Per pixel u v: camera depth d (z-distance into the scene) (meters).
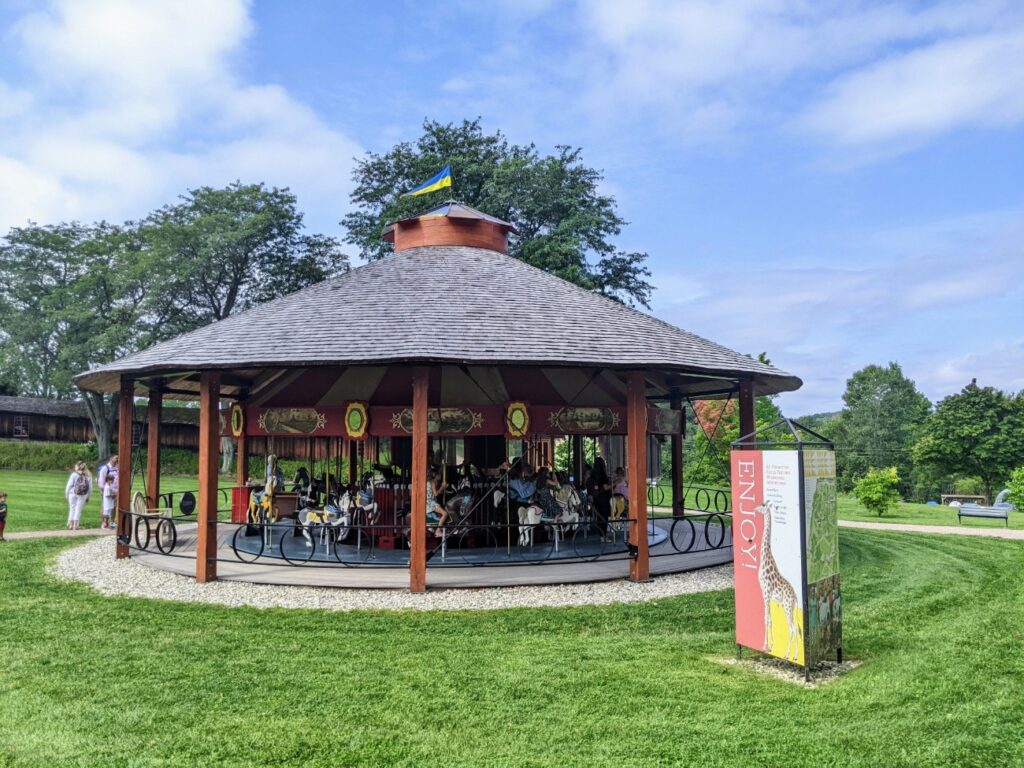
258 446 39.25
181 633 8.99
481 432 12.80
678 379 17.38
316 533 16.80
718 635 8.94
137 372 13.18
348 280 15.91
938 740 5.69
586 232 35.41
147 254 43.31
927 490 56.09
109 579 12.48
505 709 6.40
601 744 5.67
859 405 76.50
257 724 6.09
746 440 8.05
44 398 55.78
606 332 13.68
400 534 14.82
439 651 8.20
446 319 12.88
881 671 7.41
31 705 6.54
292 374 14.99
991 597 11.33
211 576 12.12
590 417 13.63
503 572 12.53
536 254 33.94
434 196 37.50
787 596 7.32
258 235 45.09
